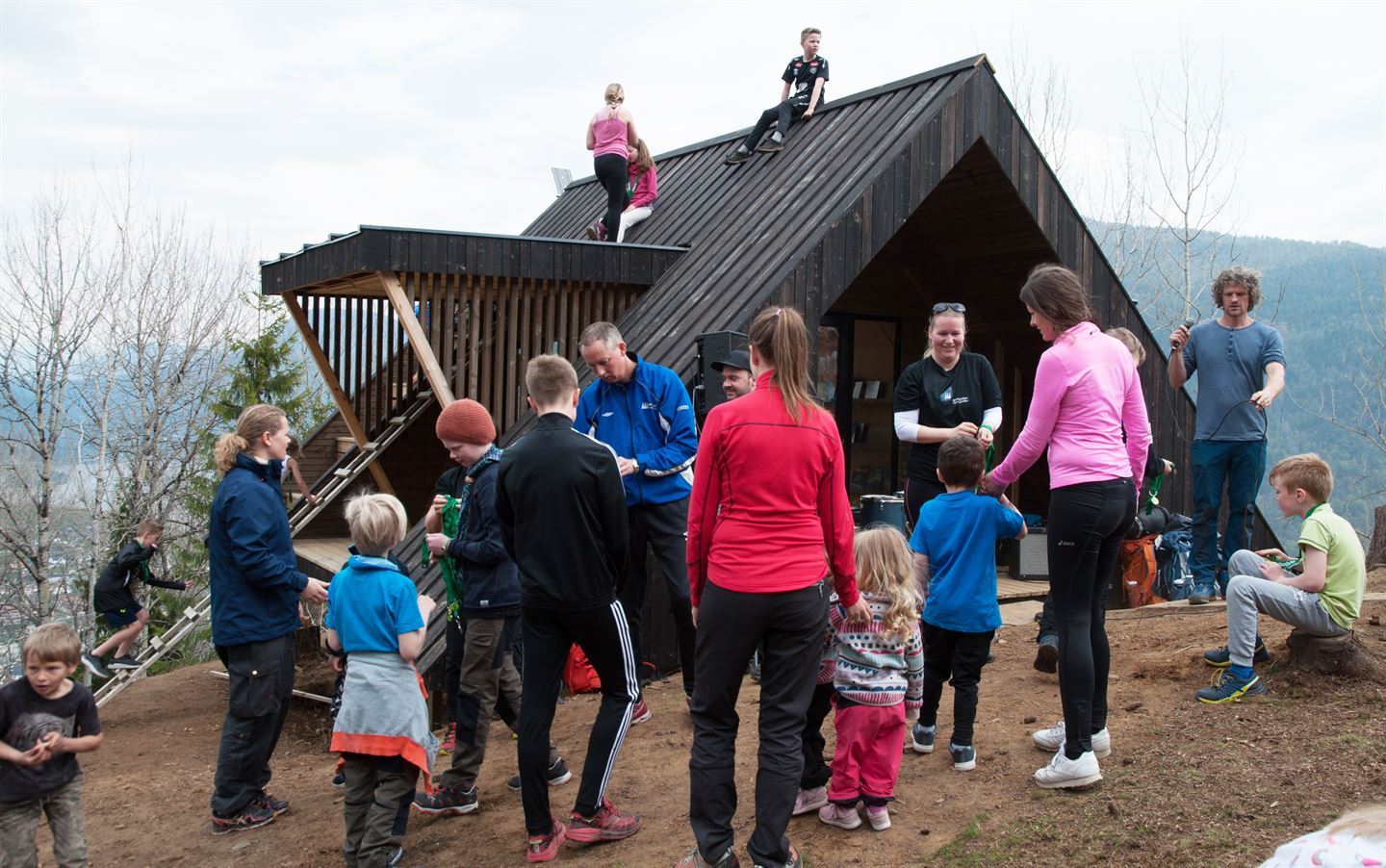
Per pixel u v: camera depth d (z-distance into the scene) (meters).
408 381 11.59
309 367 26.31
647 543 5.48
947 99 7.87
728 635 3.40
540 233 12.96
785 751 3.44
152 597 21.19
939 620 4.42
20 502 21.12
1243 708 4.57
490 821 4.47
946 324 5.34
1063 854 3.55
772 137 9.45
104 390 21.81
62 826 4.33
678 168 11.09
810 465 3.40
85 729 4.40
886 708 3.84
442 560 4.88
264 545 4.70
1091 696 3.99
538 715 3.96
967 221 9.08
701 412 5.89
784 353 3.43
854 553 3.78
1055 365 3.93
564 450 3.87
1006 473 4.19
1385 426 20.91
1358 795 3.66
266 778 4.91
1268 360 6.18
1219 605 6.46
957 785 4.23
